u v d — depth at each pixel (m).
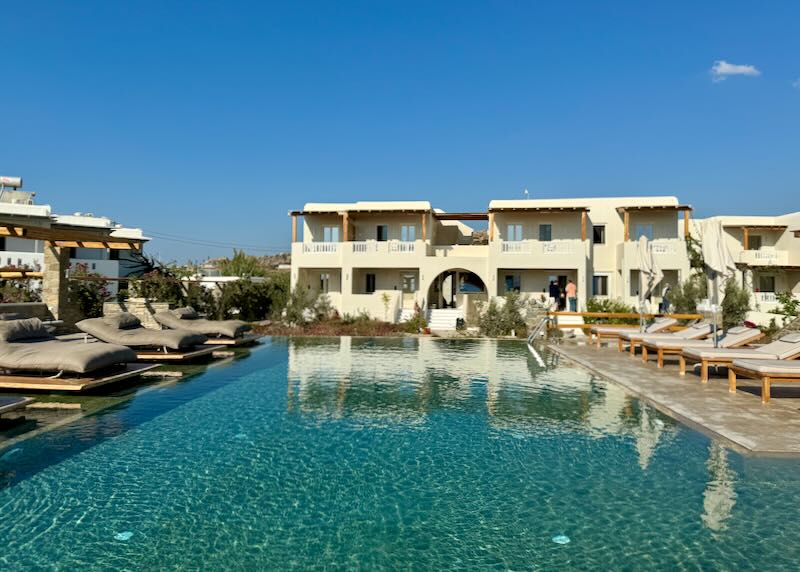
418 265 29.77
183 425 8.27
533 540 4.69
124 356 10.95
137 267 28.25
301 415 9.01
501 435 7.89
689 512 5.21
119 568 4.16
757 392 10.37
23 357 9.87
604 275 30.36
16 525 4.87
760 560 4.33
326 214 31.72
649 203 29.92
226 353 16.31
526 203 30.19
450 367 14.66
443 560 4.34
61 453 6.85
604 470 6.38
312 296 28.78
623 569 4.20
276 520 5.04
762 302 31.30
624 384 11.41
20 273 18.06
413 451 7.13
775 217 33.38
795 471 6.22
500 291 30.77
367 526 4.95
